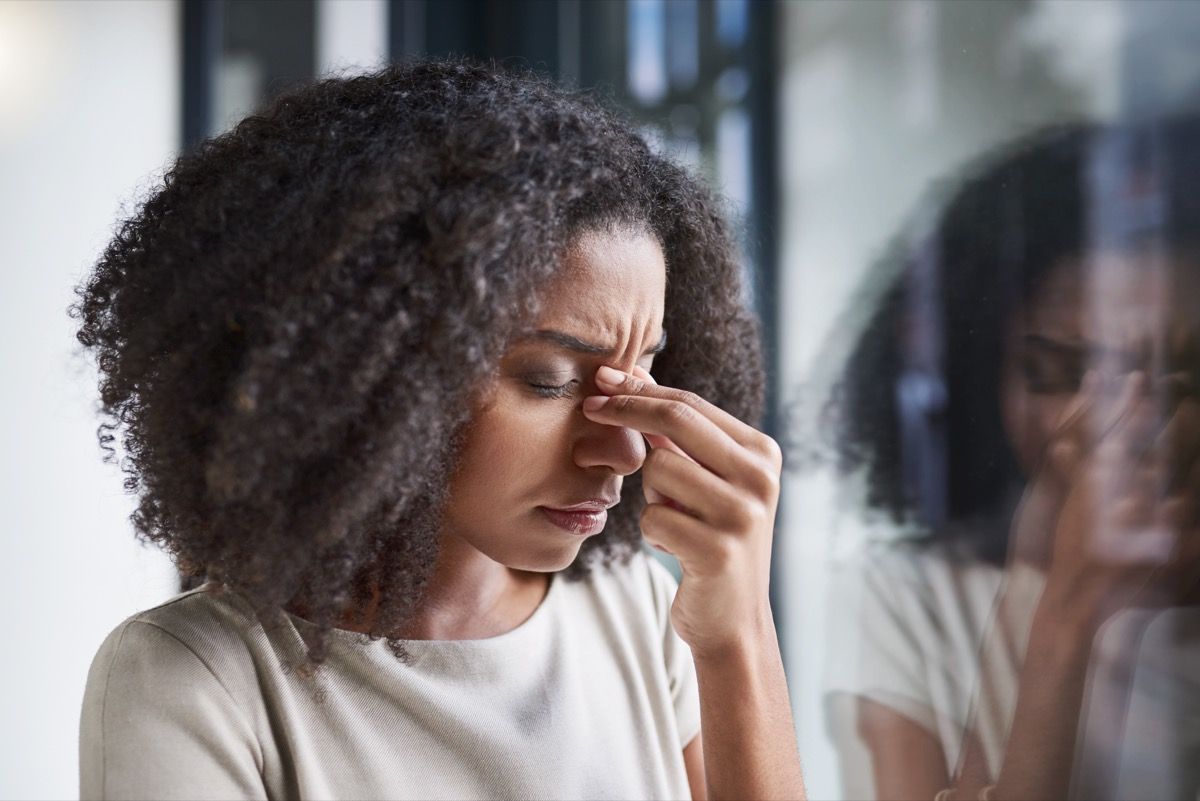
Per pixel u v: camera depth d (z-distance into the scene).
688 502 0.70
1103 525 0.83
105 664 0.72
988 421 0.95
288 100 0.75
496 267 0.65
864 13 1.09
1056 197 0.88
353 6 1.66
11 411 1.37
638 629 0.91
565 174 0.68
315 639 0.69
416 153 0.66
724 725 0.73
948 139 0.99
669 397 0.72
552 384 0.70
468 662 0.78
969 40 0.97
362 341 0.64
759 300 1.25
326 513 0.64
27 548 1.38
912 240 1.04
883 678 1.06
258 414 0.61
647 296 0.72
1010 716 0.92
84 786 0.70
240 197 0.68
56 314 1.40
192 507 0.69
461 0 1.74
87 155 1.44
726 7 1.30
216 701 0.70
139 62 1.49
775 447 0.72
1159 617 0.79
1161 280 0.79
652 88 1.42
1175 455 0.77
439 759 0.75
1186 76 0.78
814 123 1.17
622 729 0.86
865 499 1.09
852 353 1.12
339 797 0.72
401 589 0.72
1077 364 0.86
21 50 1.40
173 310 0.67
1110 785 0.82
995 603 0.94
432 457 0.68
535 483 0.71
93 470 1.41
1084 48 0.86
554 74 1.59
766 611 0.74
